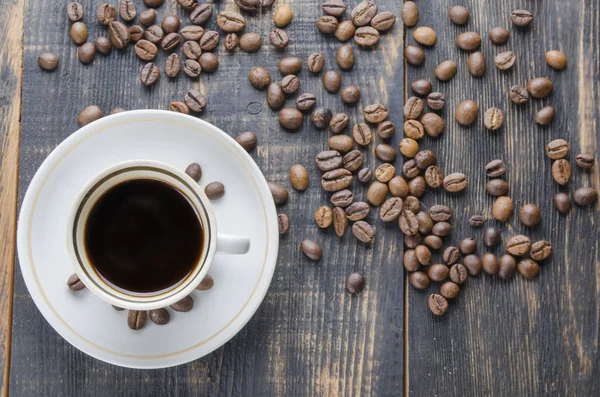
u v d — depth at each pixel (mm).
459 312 601
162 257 545
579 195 601
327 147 602
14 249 595
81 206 528
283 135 602
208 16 602
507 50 611
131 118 558
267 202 560
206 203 528
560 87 610
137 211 542
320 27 601
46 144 600
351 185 599
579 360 600
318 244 597
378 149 595
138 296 542
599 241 604
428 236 595
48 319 561
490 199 605
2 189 596
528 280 603
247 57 605
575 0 611
